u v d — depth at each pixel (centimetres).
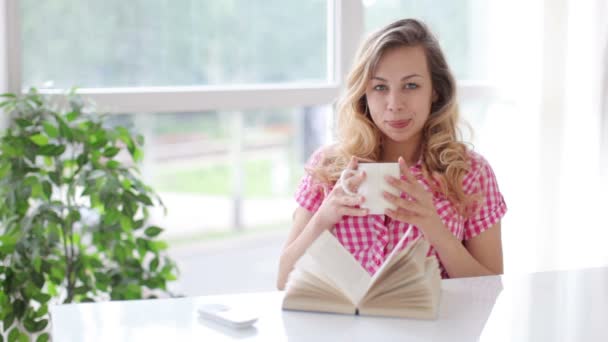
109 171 199
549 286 142
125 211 197
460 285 141
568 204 276
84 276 202
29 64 228
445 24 286
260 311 126
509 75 286
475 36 290
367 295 124
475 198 178
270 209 712
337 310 125
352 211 161
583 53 268
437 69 177
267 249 606
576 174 273
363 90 176
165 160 692
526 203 283
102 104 229
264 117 714
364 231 176
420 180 179
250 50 263
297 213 188
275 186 717
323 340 113
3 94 197
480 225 181
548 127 277
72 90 208
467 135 291
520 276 148
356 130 182
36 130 195
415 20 179
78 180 196
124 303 131
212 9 256
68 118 199
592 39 266
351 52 264
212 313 122
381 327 118
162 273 216
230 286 447
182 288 425
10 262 195
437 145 179
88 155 205
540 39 274
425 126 184
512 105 287
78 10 234
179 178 699
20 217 193
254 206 712
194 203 703
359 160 182
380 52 170
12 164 192
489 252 181
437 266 135
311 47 271
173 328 118
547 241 280
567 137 274
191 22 253
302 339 113
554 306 130
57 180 195
